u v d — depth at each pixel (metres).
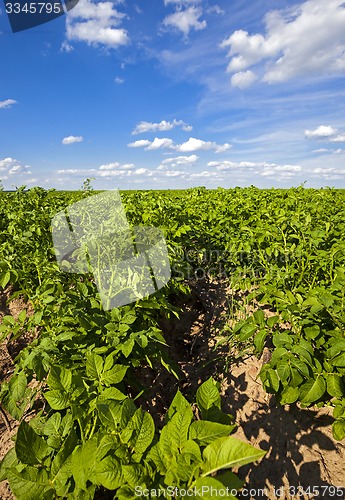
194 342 4.08
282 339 2.38
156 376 3.21
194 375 3.45
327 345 2.43
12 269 3.37
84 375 2.08
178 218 5.02
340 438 2.06
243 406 2.82
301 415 2.57
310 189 8.98
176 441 1.28
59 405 1.67
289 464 2.28
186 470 1.17
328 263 3.79
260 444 2.46
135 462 1.29
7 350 3.38
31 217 5.14
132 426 1.33
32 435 1.53
